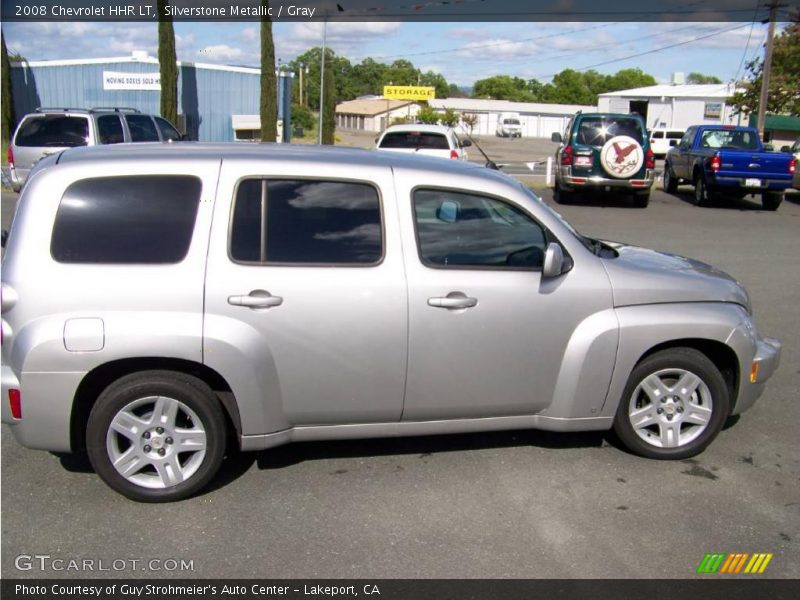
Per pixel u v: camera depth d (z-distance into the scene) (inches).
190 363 164.4
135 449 165.2
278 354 166.1
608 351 181.2
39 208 160.7
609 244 218.1
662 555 150.0
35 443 161.6
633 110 1936.5
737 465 190.4
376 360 170.7
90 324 157.5
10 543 151.4
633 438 189.8
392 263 170.6
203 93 1433.3
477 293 173.6
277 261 165.9
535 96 4901.6
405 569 144.2
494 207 178.5
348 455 191.5
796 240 557.0
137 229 162.9
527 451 195.5
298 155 174.7
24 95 1386.6
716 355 197.2
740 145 816.3
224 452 170.6
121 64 1387.8
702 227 619.8
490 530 157.8
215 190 165.9
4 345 161.8
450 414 179.8
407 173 174.7
